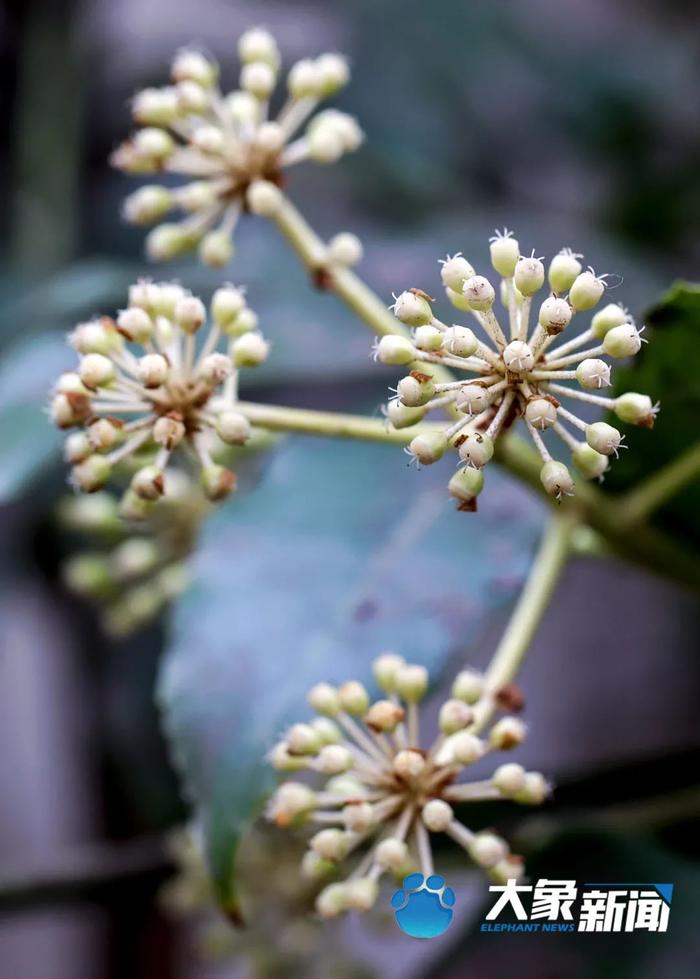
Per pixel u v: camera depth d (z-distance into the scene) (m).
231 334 0.34
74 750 0.61
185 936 0.61
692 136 0.61
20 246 0.58
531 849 0.41
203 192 0.37
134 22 0.70
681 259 0.56
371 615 0.36
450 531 0.38
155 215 0.37
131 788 0.57
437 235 0.48
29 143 0.59
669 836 0.40
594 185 0.60
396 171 0.55
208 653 0.35
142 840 0.54
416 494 0.38
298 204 0.53
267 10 0.70
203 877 0.44
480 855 0.32
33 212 0.58
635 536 0.38
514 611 0.37
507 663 0.34
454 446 0.30
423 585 0.37
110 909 0.55
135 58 0.68
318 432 0.34
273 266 0.45
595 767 0.41
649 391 0.36
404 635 0.36
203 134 0.36
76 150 0.59
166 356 0.33
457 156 0.60
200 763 0.34
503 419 0.30
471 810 0.40
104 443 0.32
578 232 0.49
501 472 0.39
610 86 0.62
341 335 0.42
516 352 0.29
